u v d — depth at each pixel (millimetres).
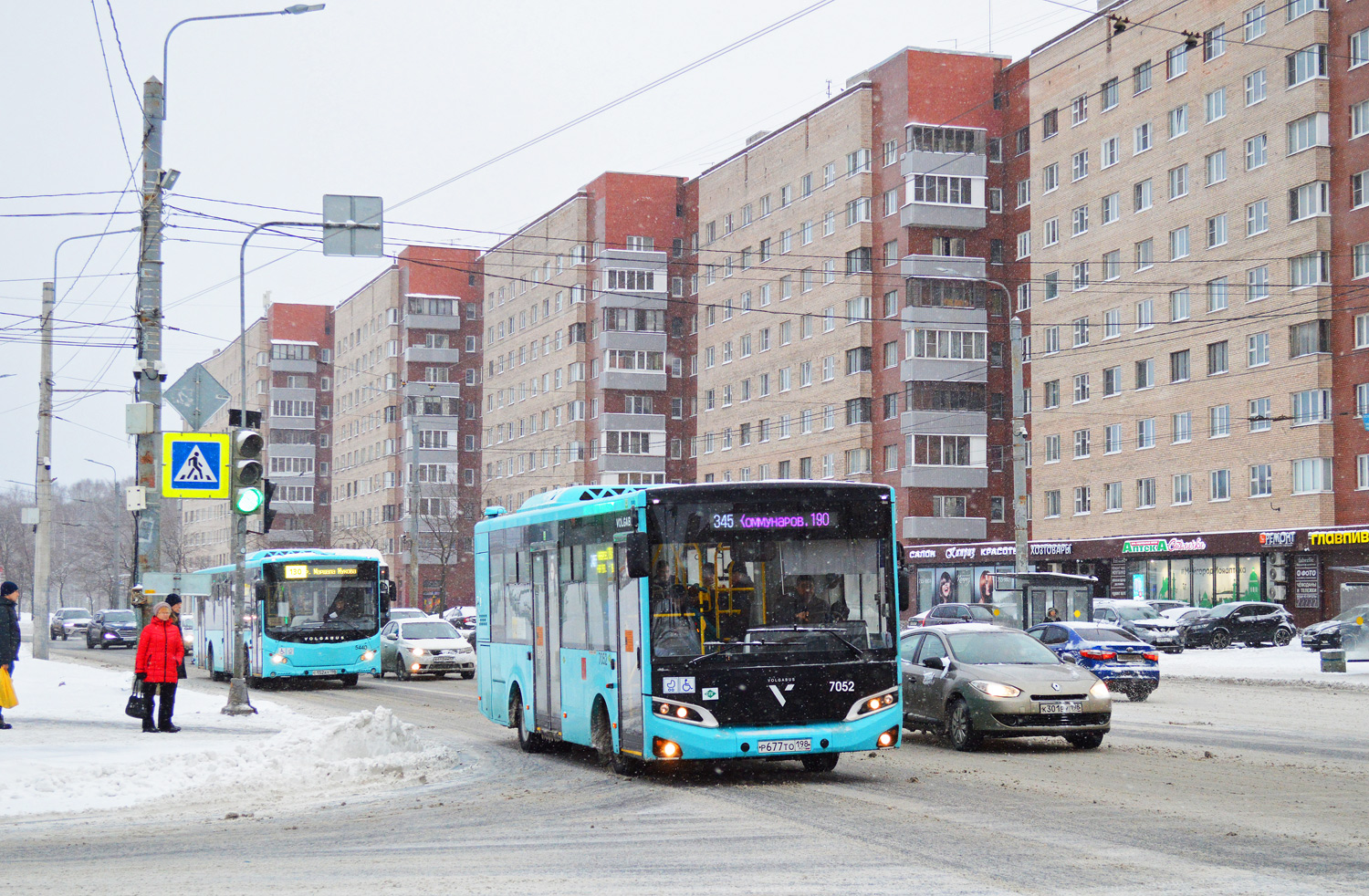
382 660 39875
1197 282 59781
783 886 8570
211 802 13906
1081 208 67438
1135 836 10445
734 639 14227
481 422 116625
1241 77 57562
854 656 14469
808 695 14258
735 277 88250
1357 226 52906
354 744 17125
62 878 9414
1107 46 65562
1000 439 73938
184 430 23234
